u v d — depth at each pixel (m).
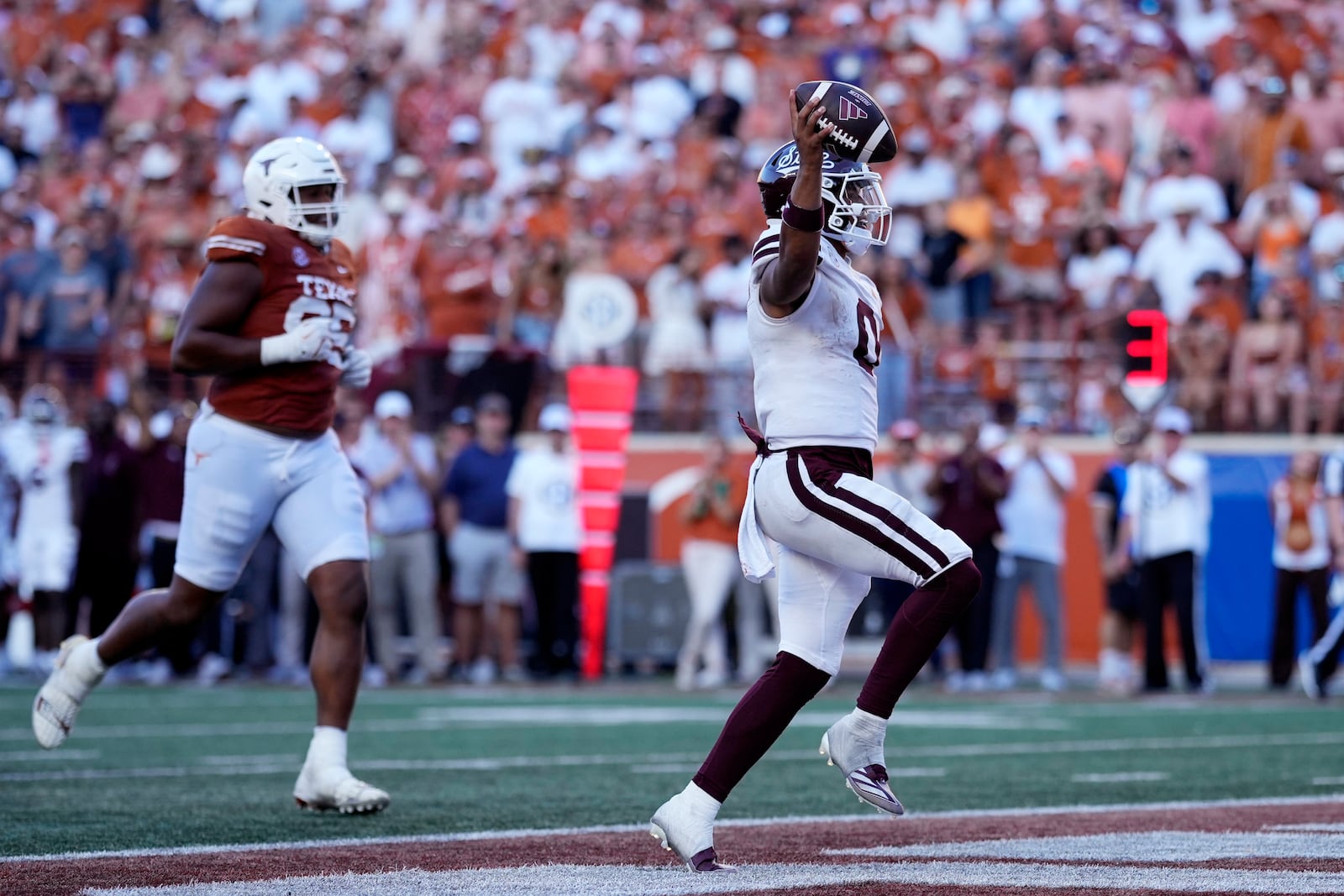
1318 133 55.03
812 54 64.06
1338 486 42.59
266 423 18.30
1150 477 42.25
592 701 38.34
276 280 18.45
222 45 72.19
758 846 15.55
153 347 52.22
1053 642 43.72
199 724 31.67
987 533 43.00
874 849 15.22
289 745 27.44
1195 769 23.78
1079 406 50.56
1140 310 48.19
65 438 46.66
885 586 47.12
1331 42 60.44
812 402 14.18
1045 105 58.44
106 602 45.62
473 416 47.84
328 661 18.30
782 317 14.20
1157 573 42.22
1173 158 53.47
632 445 51.88
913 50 61.97
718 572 43.47
